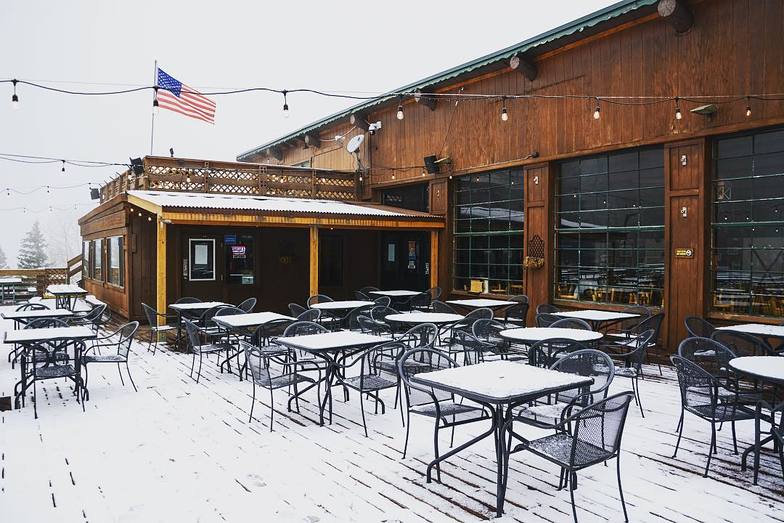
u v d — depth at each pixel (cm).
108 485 407
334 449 479
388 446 486
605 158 988
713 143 834
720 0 809
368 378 558
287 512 365
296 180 1526
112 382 721
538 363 568
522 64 1073
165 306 1004
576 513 361
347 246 1491
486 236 1235
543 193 1079
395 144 1488
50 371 619
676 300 861
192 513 364
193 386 699
